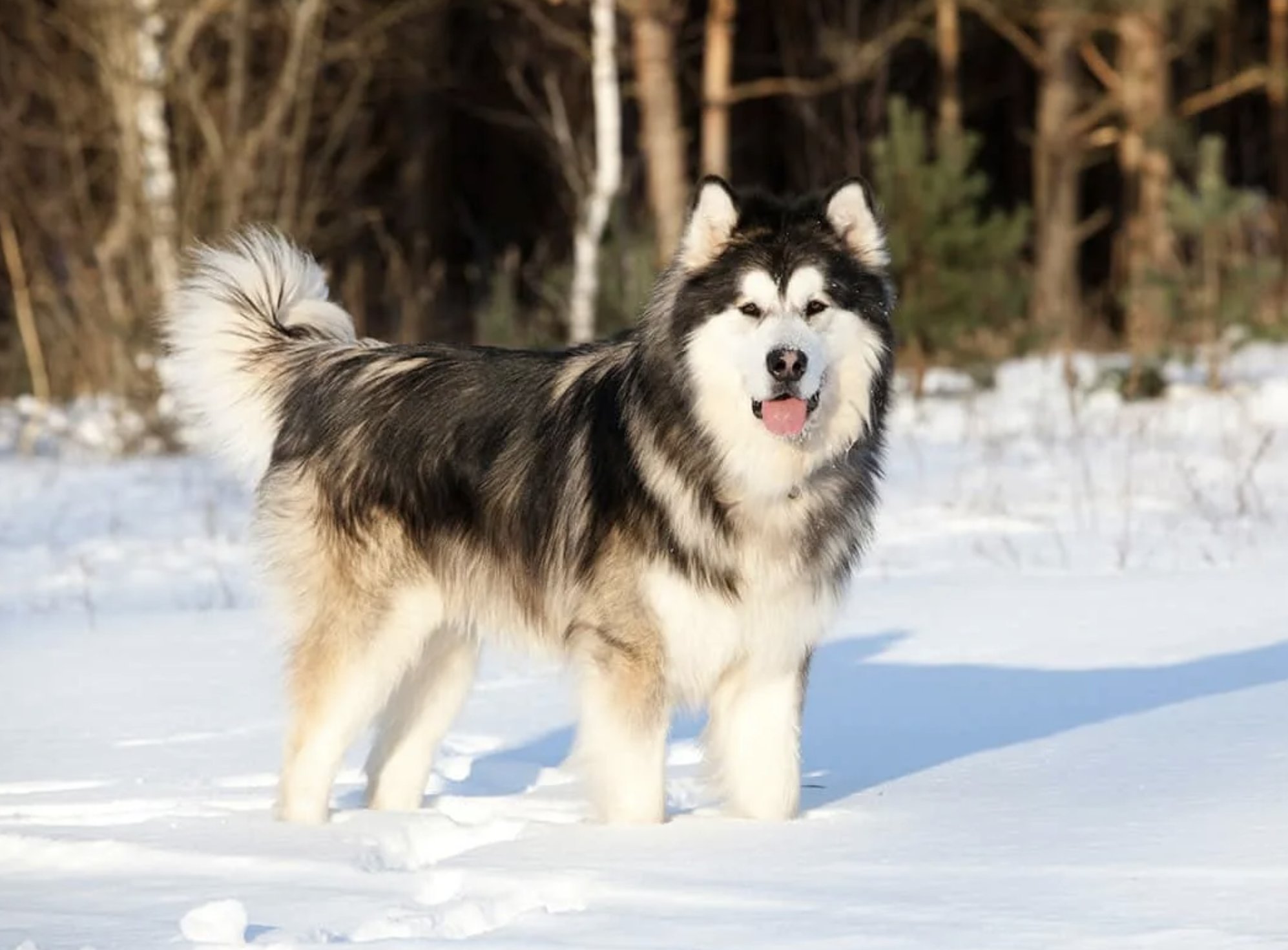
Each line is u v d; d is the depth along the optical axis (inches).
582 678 354.0
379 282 1541.6
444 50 1628.9
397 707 383.9
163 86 1133.1
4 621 596.7
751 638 350.9
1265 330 1120.2
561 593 363.6
